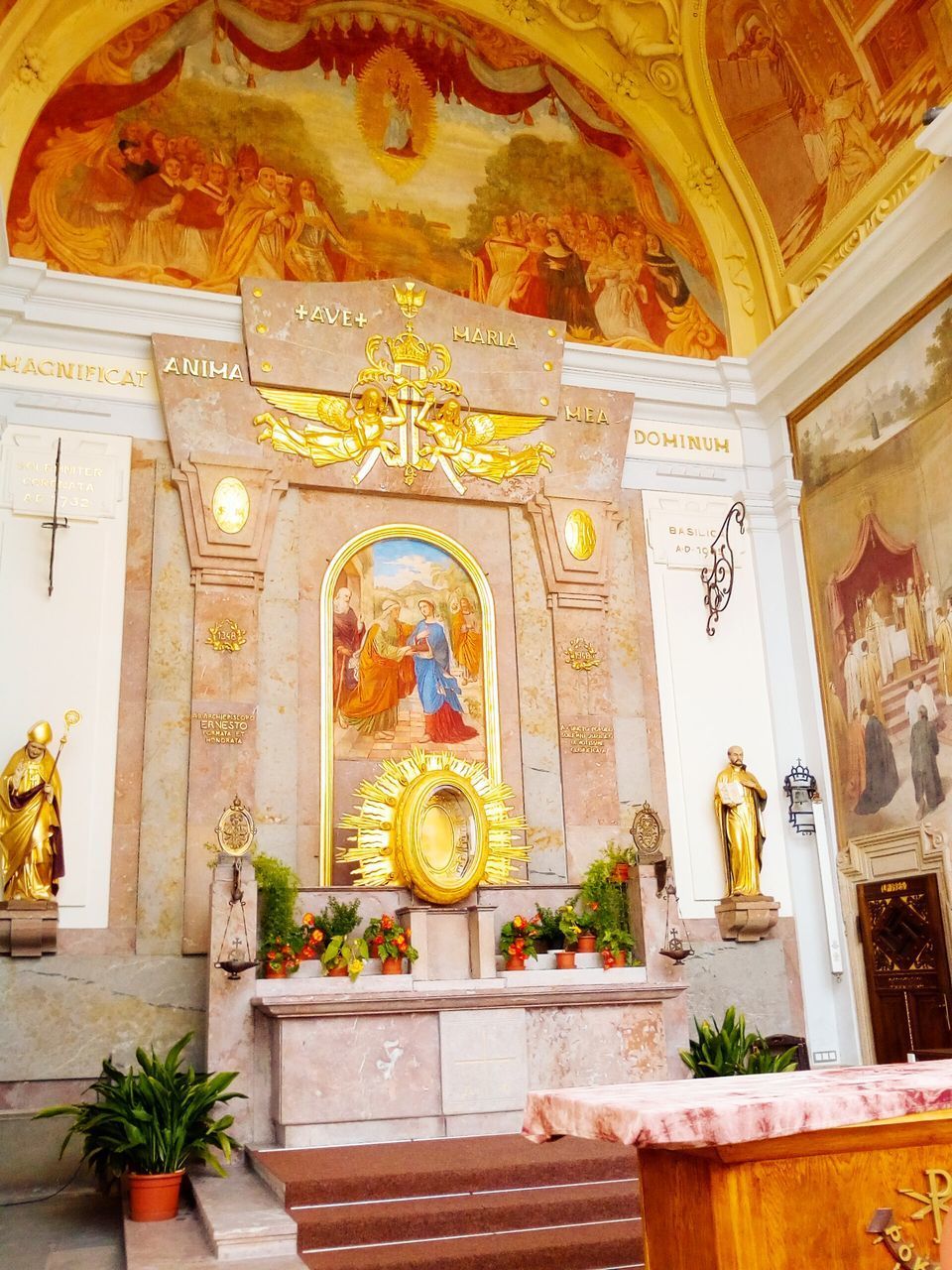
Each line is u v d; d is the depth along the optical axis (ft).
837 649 42.37
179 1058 33.65
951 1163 11.59
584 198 47.80
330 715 39.24
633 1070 34.24
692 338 47.65
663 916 37.50
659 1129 10.02
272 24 45.09
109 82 42.22
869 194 42.01
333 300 42.22
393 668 40.63
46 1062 33.17
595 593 42.96
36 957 33.94
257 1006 32.04
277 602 39.83
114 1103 27.32
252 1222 22.65
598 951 37.09
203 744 37.11
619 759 41.88
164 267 41.34
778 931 41.39
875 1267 11.07
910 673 38.42
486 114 47.34
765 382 46.52
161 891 35.60
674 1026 36.37
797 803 42.27
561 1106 11.96
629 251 47.80
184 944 35.17
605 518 43.68
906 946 37.96
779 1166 11.03
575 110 48.55
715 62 46.52
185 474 39.24
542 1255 21.97
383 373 42.37
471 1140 30.63
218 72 43.88
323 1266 21.22
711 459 46.34
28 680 36.40
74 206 40.88
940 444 37.50
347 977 33.40
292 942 34.09
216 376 40.37
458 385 43.14
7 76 39.99
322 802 38.27
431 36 47.24
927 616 37.73
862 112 41.65
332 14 46.09
